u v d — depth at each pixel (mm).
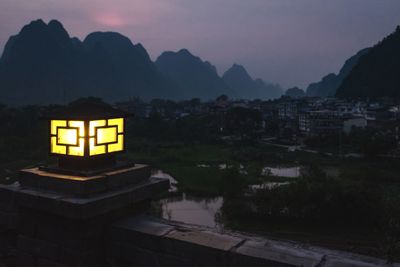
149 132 92000
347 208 29891
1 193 4359
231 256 3160
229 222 30625
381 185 43312
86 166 3910
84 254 3637
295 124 100875
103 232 3816
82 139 3867
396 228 25812
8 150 57375
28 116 73062
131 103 144375
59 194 3734
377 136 69562
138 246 3643
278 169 56938
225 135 98875
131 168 4234
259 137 93875
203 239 3428
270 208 31688
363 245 24562
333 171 53812
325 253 3135
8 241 4355
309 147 77438
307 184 32438
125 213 4043
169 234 3562
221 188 37156
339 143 75062
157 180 4418
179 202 37312
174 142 86250
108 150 4094
